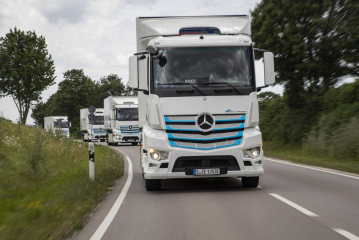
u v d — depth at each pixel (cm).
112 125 3584
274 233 564
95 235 584
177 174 932
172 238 558
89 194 924
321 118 2203
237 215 690
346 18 2127
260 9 2484
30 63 4644
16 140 1678
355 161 1664
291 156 1981
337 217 651
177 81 942
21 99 4638
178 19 1118
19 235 588
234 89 945
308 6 2139
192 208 766
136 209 774
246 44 976
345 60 2095
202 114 933
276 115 3194
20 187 1009
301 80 2417
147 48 960
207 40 971
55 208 762
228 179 1222
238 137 941
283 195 876
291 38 2194
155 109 937
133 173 1455
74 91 9012
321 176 1211
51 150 1784
